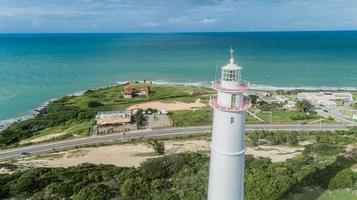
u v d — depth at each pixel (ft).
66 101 520.42
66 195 167.43
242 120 88.17
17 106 511.40
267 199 140.87
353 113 403.75
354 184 153.48
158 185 166.81
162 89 574.56
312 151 216.13
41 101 544.62
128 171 193.06
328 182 153.79
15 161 262.47
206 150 268.82
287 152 254.88
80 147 297.53
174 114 408.26
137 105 465.88
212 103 91.45
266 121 367.45
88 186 171.12
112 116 386.93
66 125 388.37
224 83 87.04
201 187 153.69
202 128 348.38
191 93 536.83
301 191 150.61
